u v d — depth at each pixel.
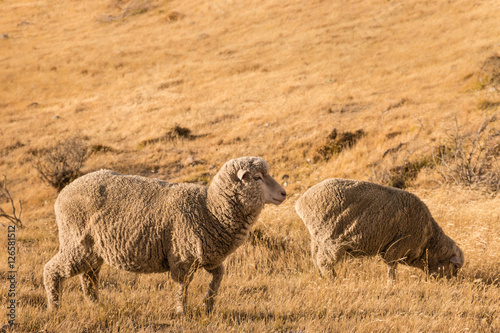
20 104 46.03
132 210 8.48
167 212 8.41
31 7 88.06
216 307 8.98
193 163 30.97
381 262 12.46
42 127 39.34
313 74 46.41
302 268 12.45
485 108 29.22
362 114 34.28
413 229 11.22
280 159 29.81
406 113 32.62
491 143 23.44
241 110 39.56
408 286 10.56
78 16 81.94
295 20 65.44
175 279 8.62
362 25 59.38
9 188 29.06
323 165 28.25
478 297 10.03
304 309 9.02
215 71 51.25
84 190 8.72
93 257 8.80
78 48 63.91
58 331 7.75
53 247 14.61
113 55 59.94
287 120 35.78
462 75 38.03
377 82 41.72
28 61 59.19
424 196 19.33
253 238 14.69
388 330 8.05
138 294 10.01
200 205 8.55
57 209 8.88
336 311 8.98
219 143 33.88
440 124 28.56
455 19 54.75
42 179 28.14
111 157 32.19
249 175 8.38
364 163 26.53
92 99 46.50
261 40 60.06
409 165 24.61
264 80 46.62
